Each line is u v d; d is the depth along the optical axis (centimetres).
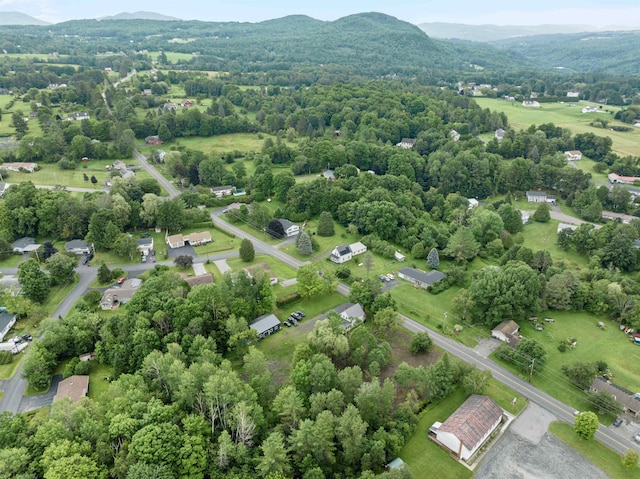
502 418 8362
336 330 9662
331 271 13312
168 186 19588
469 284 13000
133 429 6650
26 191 15075
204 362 7925
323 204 17162
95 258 13775
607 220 18025
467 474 7294
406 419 8012
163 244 14862
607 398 8550
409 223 15712
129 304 9756
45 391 8594
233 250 14525
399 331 10825
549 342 10619
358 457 7119
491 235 15512
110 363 9075
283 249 14812
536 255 13212
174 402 7506
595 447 7862
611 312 11625
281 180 18375
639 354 10300
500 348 10019
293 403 7312
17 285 11294
